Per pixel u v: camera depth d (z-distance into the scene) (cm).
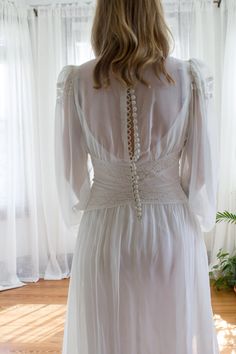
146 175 100
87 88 102
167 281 99
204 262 110
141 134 98
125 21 96
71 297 113
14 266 318
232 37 305
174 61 101
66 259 336
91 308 102
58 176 113
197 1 311
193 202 105
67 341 114
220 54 320
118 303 98
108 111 99
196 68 101
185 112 100
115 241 99
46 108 327
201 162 103
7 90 312
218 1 316
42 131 327
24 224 331
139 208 100
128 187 101
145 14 97
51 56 322
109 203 103
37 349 217
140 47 95
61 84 108
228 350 209
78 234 111
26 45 320
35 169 334
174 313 100
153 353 101
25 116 322
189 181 107
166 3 314
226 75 308
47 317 257
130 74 96
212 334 110
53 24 323
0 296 296
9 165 314
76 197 113
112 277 99
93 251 102
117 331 99
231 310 261
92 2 319
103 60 98
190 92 100
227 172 316
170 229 101
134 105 97
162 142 99
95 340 103
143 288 98
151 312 100
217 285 296
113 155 101
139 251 98
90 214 107
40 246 340
